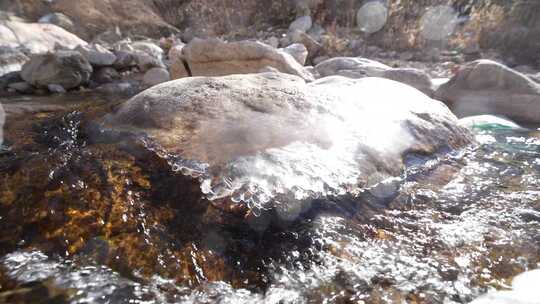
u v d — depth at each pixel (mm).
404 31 9227
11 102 4906
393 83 3408
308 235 1765
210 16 13672
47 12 11852
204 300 1424
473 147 3014
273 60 5398
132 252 1621
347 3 11203
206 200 1910
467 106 4230
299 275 1557
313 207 1922
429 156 2607
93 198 1912
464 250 1712
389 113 2764
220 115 2506
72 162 2258
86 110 3578
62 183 2035
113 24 12531
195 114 2551
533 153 2920
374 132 2508
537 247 1729
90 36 11875
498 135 3365
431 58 7973
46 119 3461
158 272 1543
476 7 8984
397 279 1534
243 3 13352
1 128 2988
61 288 1430
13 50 7258
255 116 2467
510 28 8062
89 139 2703
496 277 1547
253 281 1528
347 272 1573
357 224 1870
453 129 2984
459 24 8859
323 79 3752
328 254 1672
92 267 1544
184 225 1771
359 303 1411
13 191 1996
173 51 7926
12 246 1641
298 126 2385
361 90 3107
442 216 1987
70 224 1749
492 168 2619
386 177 2246
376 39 9516
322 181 2043
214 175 2041
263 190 1947
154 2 14344
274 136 2275
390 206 2035
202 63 5766
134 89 6418
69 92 6121
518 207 2084
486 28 8336
